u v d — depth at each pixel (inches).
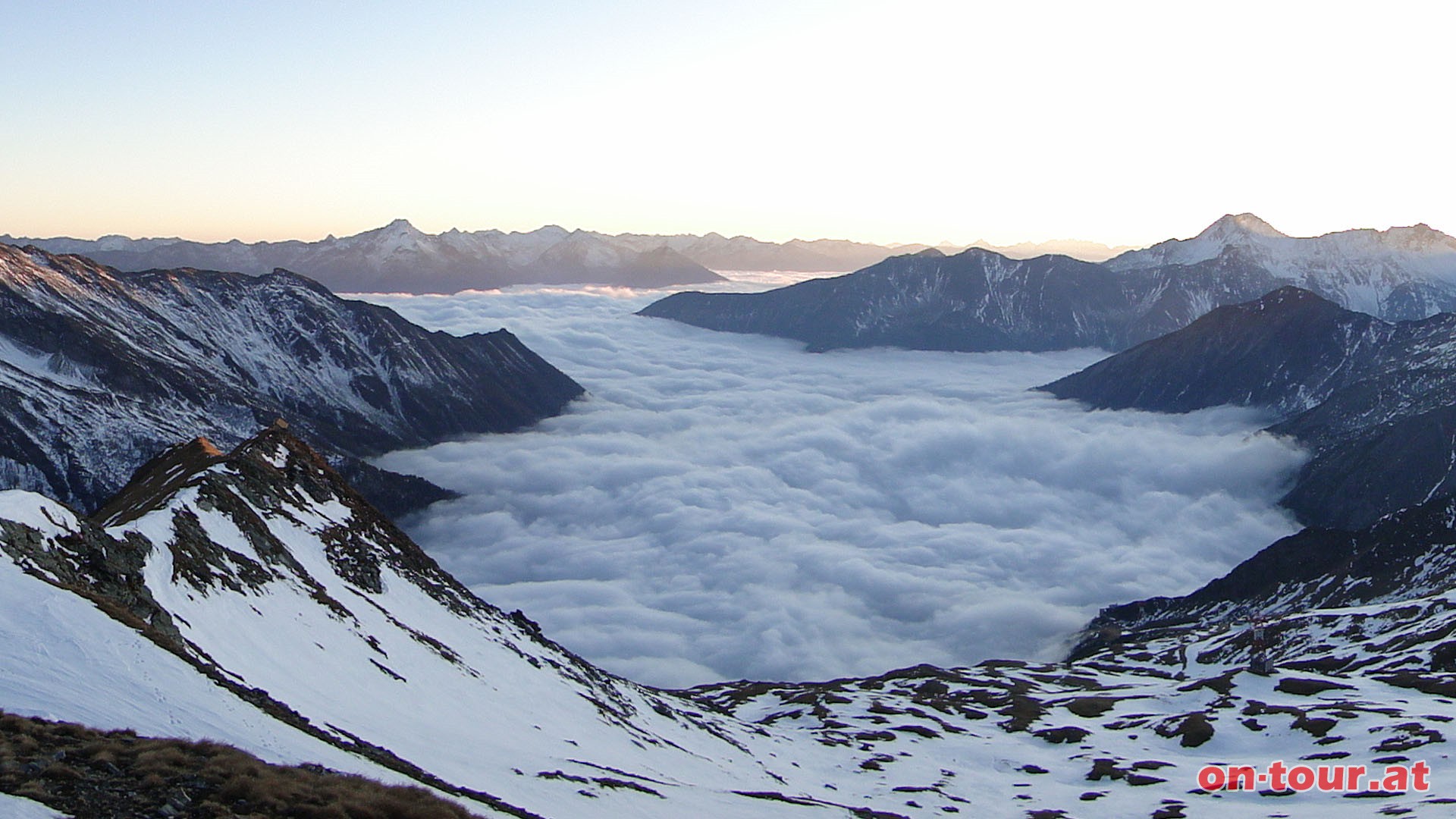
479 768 2084.2
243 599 2635.3
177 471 3659.0
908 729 5191.9
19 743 1218.0
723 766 3496.6
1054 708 5708.7
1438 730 4030.5
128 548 2351.1
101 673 1565.0
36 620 1642.5
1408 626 6304.1
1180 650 7608.3
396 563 4005.9
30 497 2171.5
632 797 2300.7
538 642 4360.2
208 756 1354.6
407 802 1414.9
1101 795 3836.1
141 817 1130.0
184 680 1670.8
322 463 4436.5
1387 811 3095.5
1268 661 5733.3
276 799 1266.0
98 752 1263.5
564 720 3208.7
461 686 3011.8
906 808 3449.8
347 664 2618.1
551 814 1905.8
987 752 4724.4
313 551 3459.6
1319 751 4146.2
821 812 2817.4
